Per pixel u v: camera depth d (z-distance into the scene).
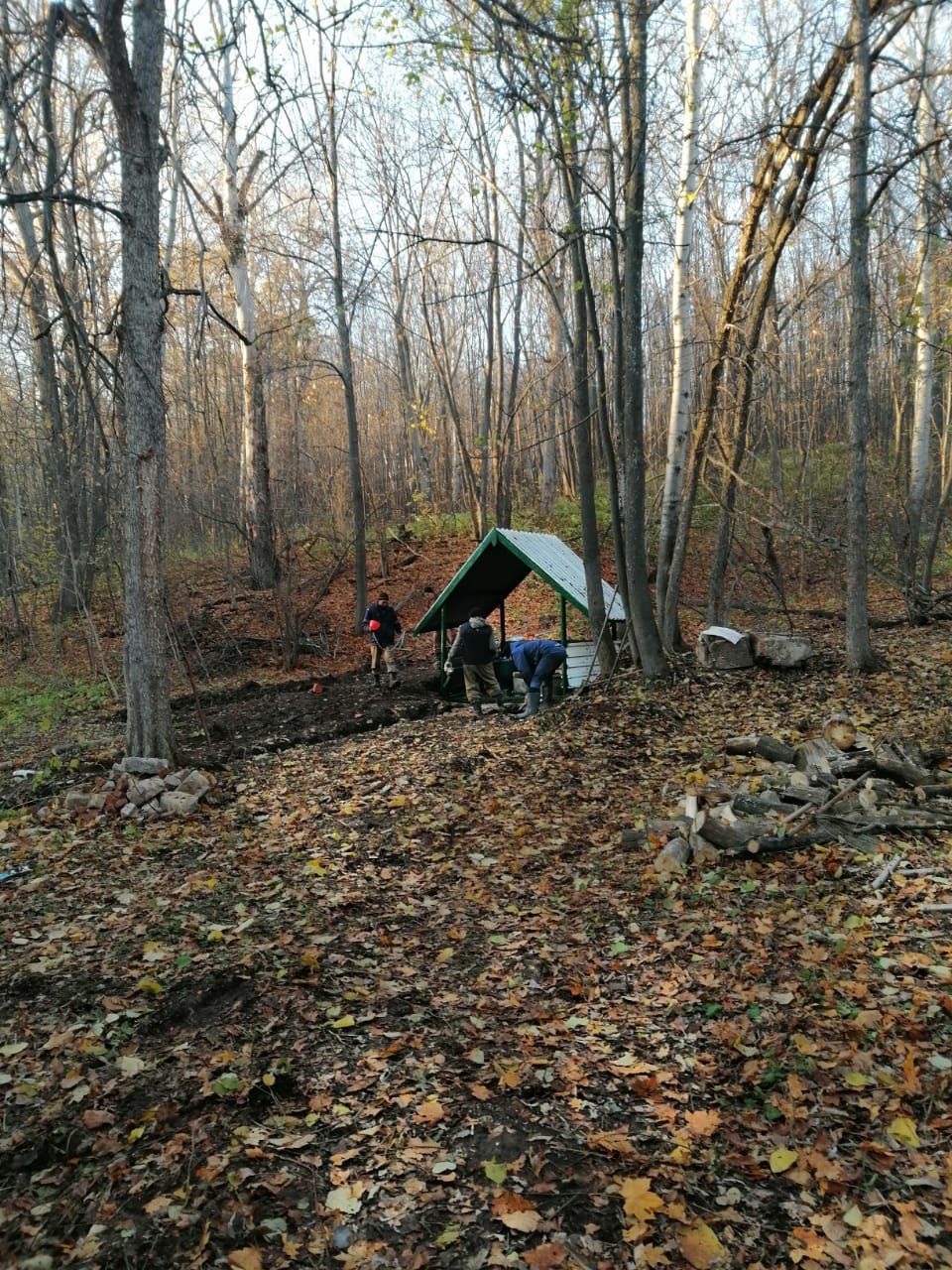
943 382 21.20
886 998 3.99
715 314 17.36
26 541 18.25
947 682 10.27
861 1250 2.61
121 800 7.55
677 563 12.64
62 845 6.78
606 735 9.20
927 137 11.95
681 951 4.68
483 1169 3.00
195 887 5.72
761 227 15.11
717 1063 3.64
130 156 7.64
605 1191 2.90
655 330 28.08
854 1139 3.12
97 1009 4.10
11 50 6.36
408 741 9.82
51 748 10.41
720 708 10.06
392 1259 2.59
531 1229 2.69
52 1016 4.05
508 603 19.69
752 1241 2.69
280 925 5.10
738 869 5.66
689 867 5.74
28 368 16.38
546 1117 3.29
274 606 18.08
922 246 12.94
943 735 8.01
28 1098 3.37
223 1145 3.09
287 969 4.47
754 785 6.89
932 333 15.06
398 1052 3.73
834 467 24.53
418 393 28.19
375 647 14.06
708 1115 3.26
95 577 18.19
